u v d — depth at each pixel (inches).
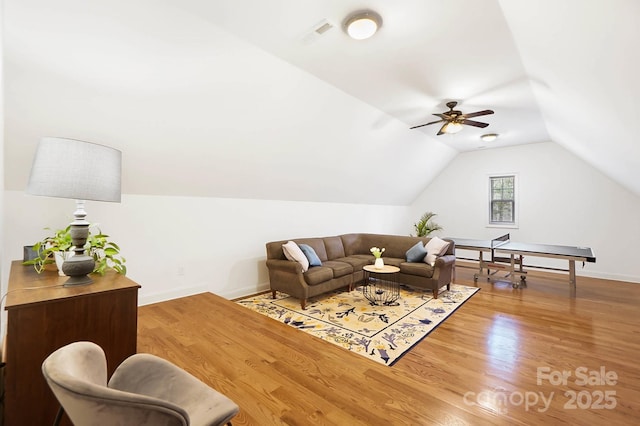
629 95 77.5
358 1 79.0
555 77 101.0
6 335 48.6
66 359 35.5
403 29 90.9
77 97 90.0
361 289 183.2
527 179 241.8
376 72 118.5
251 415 65.5
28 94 83.9
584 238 218.1
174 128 113.5
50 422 51.8
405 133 197.2
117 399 29.5
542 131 202.2
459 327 121.6
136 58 87.9
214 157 134.5
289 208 195.9
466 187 274.4
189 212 147.5
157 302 137.3
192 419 39.3
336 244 204.2
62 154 55.4
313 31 91.7
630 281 200.5
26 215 103.9
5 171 96.5
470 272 231.3
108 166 61.1
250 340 102.1
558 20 66.4
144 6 77.2
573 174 222.4
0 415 51.1
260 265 178.7
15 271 73.6
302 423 63.3
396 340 108.7
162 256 138.7
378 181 236.8
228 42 94.4
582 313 138.5
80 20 75.0
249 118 126.0
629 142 112.7
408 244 202.7
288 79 117.9
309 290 147.6
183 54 92.4
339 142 170.6
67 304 53.8
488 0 78.1
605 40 61.6
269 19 85.9
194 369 83.4
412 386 78.1
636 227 199.8
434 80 125.5
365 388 76.6
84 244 64.3
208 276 155.2
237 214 167.2
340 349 97.8
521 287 185.9
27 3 68.5
